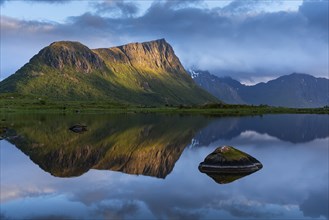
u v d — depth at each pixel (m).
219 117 173.75
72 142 70.00
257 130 100.38
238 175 37.44
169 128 103.25
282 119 158.88
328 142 71.81
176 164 45.56
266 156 52.03
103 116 178.25
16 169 42.16
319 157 51.03
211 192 30.45
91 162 47.44
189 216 24.17
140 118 159.50
